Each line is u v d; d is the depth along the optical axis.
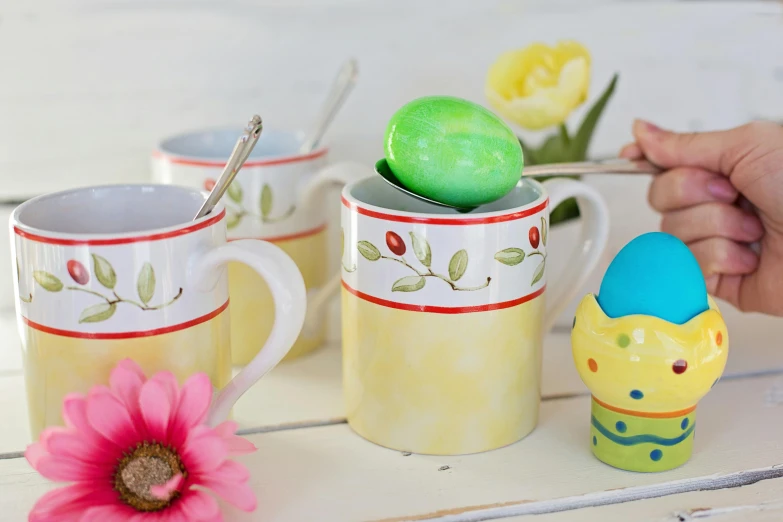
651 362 0.56
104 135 0.79
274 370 0.69
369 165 0.82
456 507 0.56
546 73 0.77
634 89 0.84
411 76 0.81
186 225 0.56
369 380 0.60
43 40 0.77
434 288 0.58
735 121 0.86
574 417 0.63
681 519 0.56
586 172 0.68
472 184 0.58
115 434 0.55
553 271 0.80
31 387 0.58
